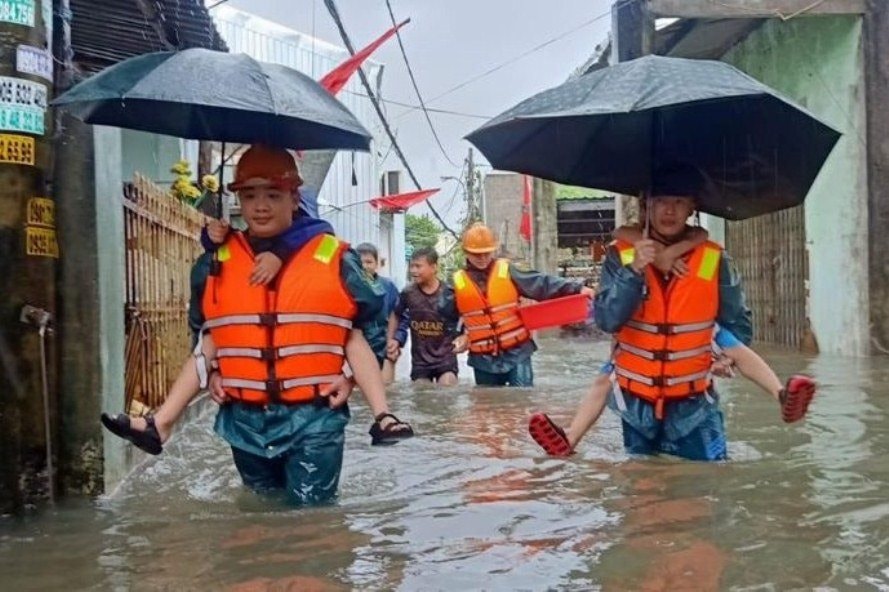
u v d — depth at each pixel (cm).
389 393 899
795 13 1144
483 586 304
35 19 430
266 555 345
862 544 337
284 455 442
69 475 450
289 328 436
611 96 452
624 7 1208
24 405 426
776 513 383
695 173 502
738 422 627
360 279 447
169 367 732
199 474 520
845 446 532
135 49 778
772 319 1419
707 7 1173
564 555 334
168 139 1183
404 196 2264
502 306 939
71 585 317
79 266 455
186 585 313
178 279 780
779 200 538
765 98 455
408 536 366
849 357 1130
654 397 511
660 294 507
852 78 1152
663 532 359
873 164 1137
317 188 1448
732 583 299
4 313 422
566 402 811
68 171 454
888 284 1136
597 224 2602
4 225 422
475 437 623
